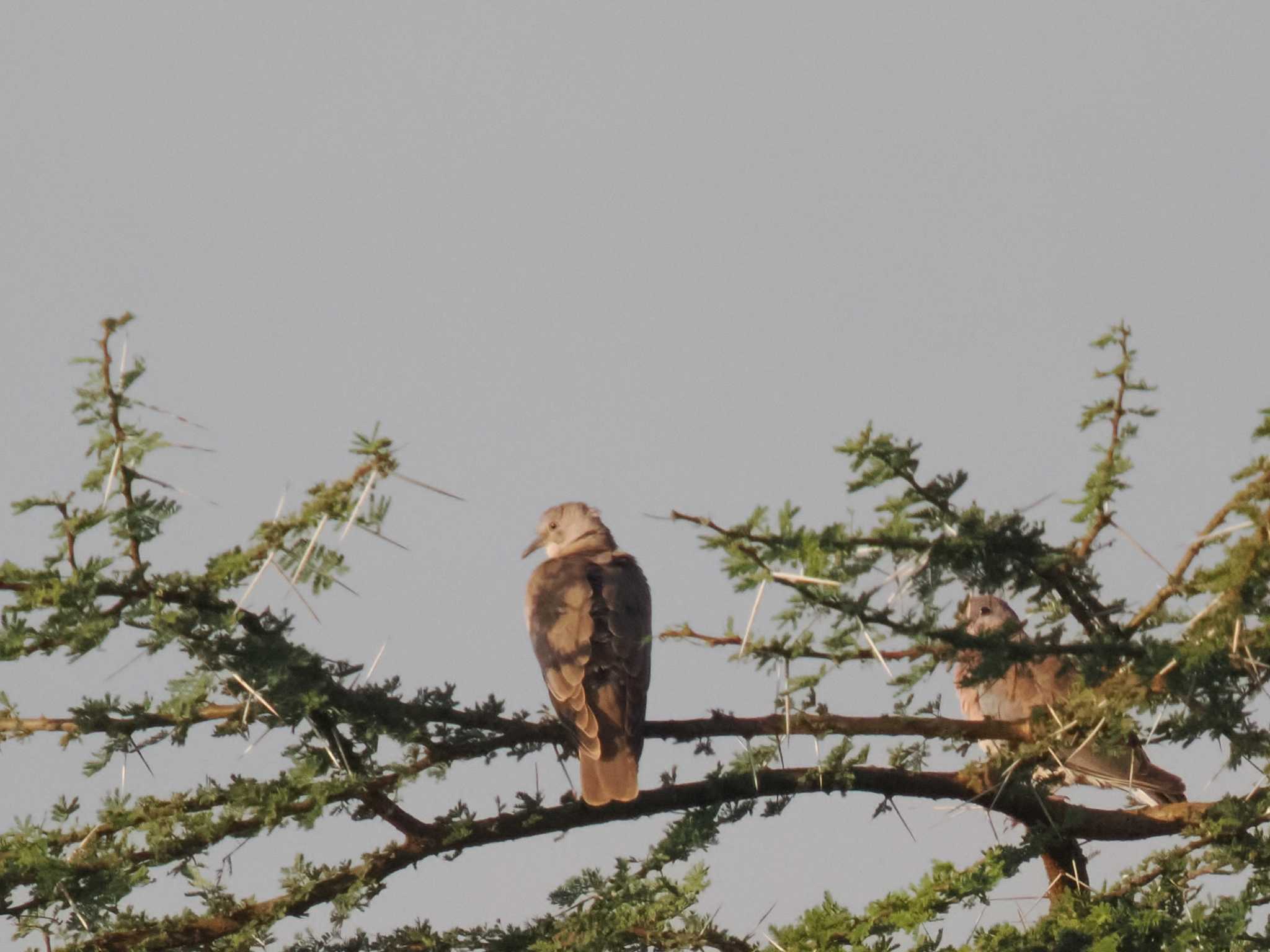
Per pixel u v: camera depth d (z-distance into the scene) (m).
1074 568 11.42
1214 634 10.27
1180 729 11.51
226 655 10.18
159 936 11.07
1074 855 13.50
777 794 12.44
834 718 12.32
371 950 11.92
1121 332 11.17
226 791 11.11
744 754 12.24
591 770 12.68
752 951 11.96
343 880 11.45
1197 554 11.17
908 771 12.62
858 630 10.25
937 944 11.17
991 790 12.62
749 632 9.94
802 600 10.12
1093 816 13.22
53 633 9.37
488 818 11.90
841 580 10.08
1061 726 12.15
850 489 10.66
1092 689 12.02
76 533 9.46
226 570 9.64
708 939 11.91
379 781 11.34
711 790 12.30
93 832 10.95
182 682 10.33
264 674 10.18
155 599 9.51
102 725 10.40
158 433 9.55
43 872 10.43
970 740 12.67
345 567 9.58
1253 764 11.82
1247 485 10.16
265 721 10.87
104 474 9.50
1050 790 13.20
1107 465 11.06
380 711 11.08
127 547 9.70
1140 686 11.55
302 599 9.60
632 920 12.06
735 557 9.56
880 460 10.60
